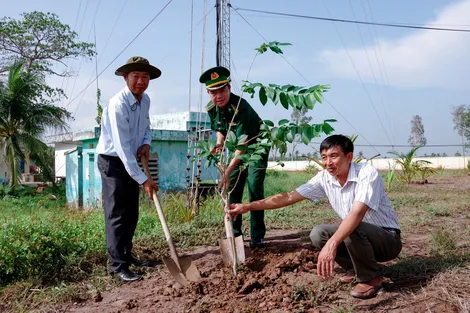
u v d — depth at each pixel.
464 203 8.41
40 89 22.61
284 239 5.41
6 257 3.98
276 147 3.71
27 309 3.43
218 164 3.89
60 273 4.14
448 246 4.24
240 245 3.94
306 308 3.08
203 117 15.18
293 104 3.55
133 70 4.10
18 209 12.01
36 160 21.30
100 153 4.11
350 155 3.28
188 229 5.89
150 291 3.67
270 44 3.74
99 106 16.75
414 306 2.96
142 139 4.41
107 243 4.09
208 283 3.60
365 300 3.15
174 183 12.45
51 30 27.11
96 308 3.39
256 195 4.67
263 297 3.27
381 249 3.25
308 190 3.60
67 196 15.12
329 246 2.94
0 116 20.20
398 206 8.55
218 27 15.81
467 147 35.78
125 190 4.08
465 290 3.07
